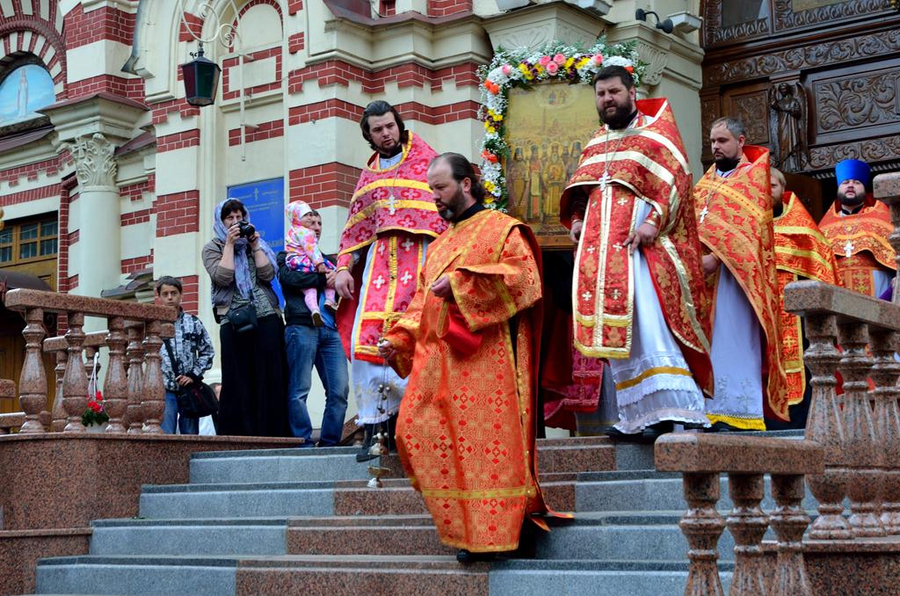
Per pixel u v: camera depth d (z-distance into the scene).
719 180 8.41
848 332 5.25
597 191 7.45
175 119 13.69
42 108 16.08
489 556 6.04
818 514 5.55
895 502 5.41
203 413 10.10
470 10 12.56
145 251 15.59
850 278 10.08
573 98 9.48
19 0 17.59
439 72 12.64
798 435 6.86
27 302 8.56
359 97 12.64
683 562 5.57
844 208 10.34
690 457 3.97
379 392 7.70
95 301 8.71
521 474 6.08
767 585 4.26
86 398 8.71
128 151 15.55
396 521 7.04
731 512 4.34
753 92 12.91
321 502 7.69
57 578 7.80
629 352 7.15
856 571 4.82
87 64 15.93
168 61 13.75
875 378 5.46
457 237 6.43
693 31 12.94
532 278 6.21
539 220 9.40
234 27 13.46
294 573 6.59
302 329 9.41
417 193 7.82
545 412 8.77
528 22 12.14
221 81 13.46
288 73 12.76
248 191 13.19
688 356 7.29
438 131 12.58
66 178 16.62
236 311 9.49
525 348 6.29
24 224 17.45
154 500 8.47
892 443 5.38
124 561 7.48
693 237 7.47
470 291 6.05
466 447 6.07
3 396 10.89
